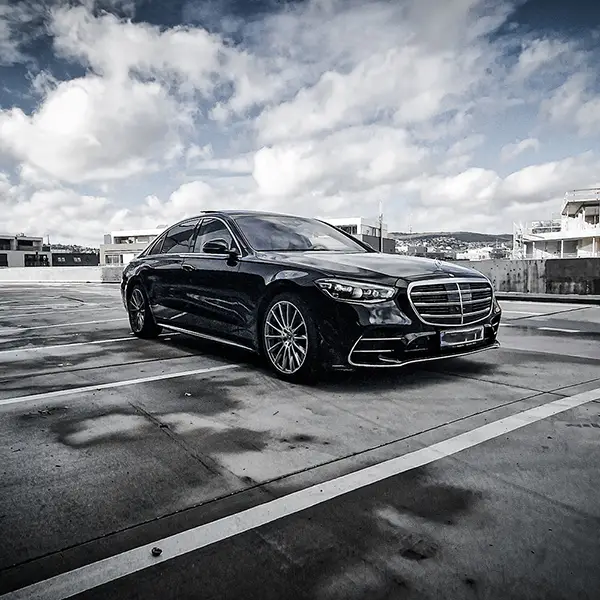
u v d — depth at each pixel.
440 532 1.67
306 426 2.71
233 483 2.04
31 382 3.73
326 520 1.75
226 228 4.66
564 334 5.89
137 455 2.33
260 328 3.96
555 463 2.20
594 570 1.47
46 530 1.70
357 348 3.31
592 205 37.25
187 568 1.50
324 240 4.69
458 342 3.54
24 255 75.38
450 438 2.51
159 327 5.66
